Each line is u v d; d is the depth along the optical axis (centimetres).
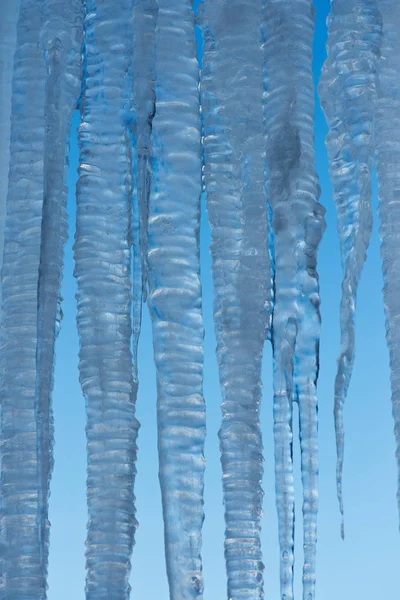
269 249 118
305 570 104
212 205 120
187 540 105
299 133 118
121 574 107
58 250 116
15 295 122
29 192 125
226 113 123
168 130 120
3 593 110
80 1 129
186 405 110
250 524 107
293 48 121
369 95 119
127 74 125
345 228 116
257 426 111
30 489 114
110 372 114
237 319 115
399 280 117
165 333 112
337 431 107
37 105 128
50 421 112
